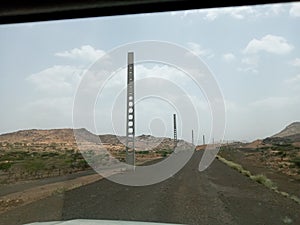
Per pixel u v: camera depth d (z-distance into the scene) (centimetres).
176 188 2445
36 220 1327
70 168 4122
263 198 1975
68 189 2477
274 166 4284
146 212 1510
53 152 4606
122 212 1510
